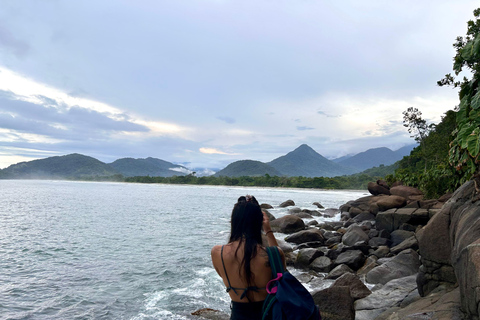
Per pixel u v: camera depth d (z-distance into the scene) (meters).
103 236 20.84
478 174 4.80
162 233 22.05
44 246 17.56
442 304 4.34
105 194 81.38
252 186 154.12
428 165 45.31
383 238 15.34
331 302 6.60
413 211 16.89
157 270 12.66
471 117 5.11
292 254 13.44
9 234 21.44
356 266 11.97
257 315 1.90
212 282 11.09
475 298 3.07
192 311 8.62
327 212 34.00
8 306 9.08
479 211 4.19
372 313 6.52
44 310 8.83
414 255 10.18
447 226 5.52
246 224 2.02
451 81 15.87
